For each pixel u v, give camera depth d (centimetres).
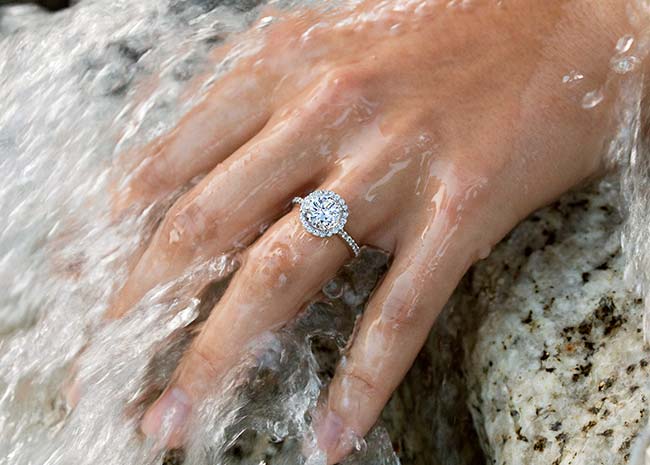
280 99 29
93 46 33
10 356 29
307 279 27
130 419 27
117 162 30
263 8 33
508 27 30
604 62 30
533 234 30
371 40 30
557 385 27
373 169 28
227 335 27
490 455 28
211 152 30
